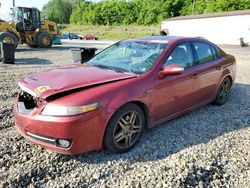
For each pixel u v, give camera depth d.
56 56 14.21
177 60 4.30
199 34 29.55
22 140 3.83
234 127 4.51
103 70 3.93
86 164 3.29
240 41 25.55
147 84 3.71
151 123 3.93
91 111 3.11
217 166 3.32
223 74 5.42
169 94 4.07
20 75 8.32
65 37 48.59
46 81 3.45
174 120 4.72
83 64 4.41
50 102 3.11
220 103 5.61
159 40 4.57
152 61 4.02
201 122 4.68
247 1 54.03
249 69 10.72
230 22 26.19
